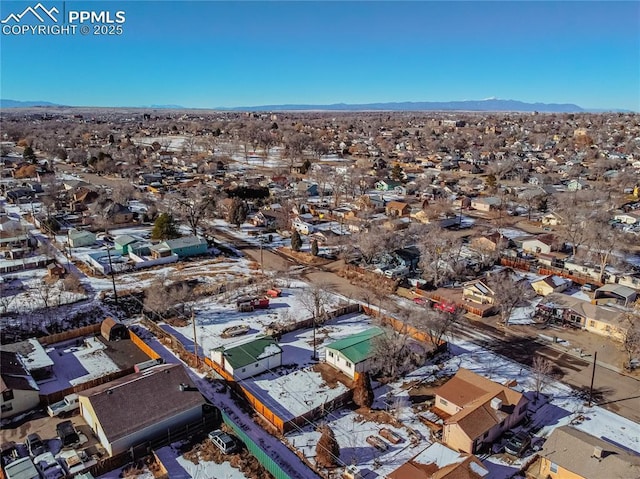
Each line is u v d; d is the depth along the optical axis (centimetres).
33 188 11300
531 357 4634
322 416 3769
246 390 3938
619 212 9269
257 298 5809
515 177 13300
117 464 3269
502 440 3497
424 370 4422
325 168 14088
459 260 6844
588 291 6116
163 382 3797
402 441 3494
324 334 5088
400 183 12325
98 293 5959
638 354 4397
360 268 6738
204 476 3175
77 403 3838
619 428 3641
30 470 3106
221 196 10375
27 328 5075
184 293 5594
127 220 9006
